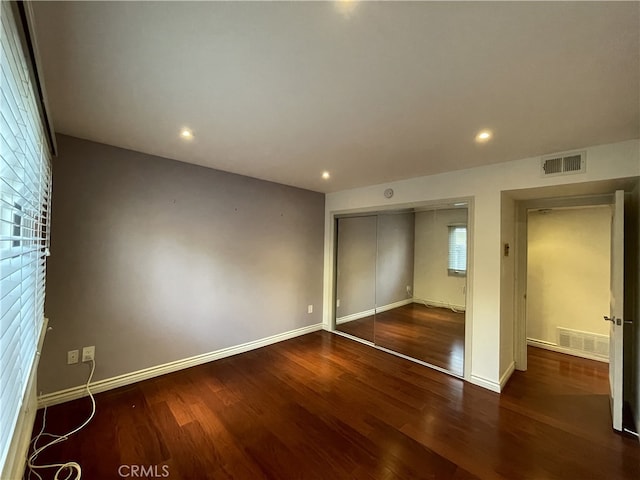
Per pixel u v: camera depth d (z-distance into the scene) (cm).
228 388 264
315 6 99
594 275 352
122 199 258
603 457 185
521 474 170
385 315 387
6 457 90
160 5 99
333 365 319
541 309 387
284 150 253
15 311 102
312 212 436
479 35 111
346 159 275
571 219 367
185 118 192
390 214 388
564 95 154
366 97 161
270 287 380
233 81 148
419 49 120
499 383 267
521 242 317
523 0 94
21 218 113
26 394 123
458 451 189
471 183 292
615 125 188
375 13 101
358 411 232
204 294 316
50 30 110
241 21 106
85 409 225
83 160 238
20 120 102
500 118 183
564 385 281
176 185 292
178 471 168
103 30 111
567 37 110
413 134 211
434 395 259
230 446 189
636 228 236
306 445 192
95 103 172
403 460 180
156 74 142
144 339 274
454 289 320
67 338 233
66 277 232
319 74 140
